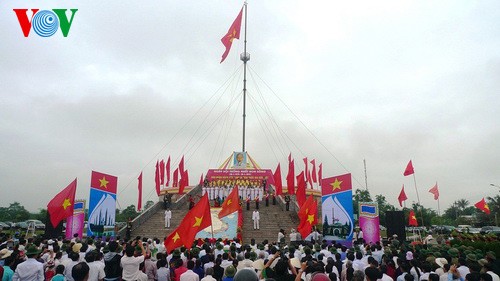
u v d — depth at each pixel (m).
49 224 21.69
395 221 23.50
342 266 10.91
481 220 58.56
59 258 10.62
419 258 12.69
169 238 11.07
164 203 34.31
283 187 42.16
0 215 63.47
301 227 15.93
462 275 9.72
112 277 9.00
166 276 10.00
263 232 28.03
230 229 27.95
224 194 37.53
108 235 19.41
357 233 24.22
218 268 9.66
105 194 19.33
